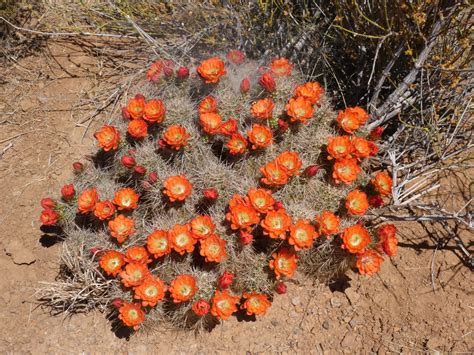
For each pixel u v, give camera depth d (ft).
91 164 2.57
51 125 2.93
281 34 2.99
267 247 2.26
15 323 2.35
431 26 2.42
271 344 2.28
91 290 2.29
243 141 2.26
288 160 2.20
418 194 2.51
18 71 3.15
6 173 2.76
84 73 3.13
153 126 2.46
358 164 2.42
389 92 2.85
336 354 2.25
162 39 3.26
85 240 2.33
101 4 3.38
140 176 2.35
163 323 2.29
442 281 2.35
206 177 2.28
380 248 2.22
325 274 2.35
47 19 3.35
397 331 2.26
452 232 2.46
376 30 2.62
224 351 2.27
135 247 2.20
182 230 2.15
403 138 2.75
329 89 2.98
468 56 2.46
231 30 3.12
